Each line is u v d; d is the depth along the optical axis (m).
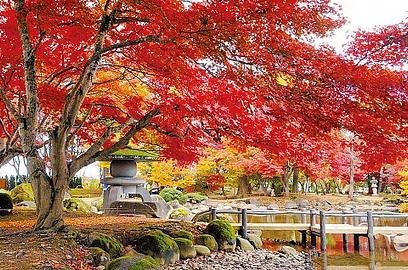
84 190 29.39
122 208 14.32
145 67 7.92
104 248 7.76
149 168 27.33
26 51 7.83
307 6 6.12
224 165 27.62
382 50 6.30
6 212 12.84
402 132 6.64
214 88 6.42
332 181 36.06
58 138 8.28
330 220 20.53
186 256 9.20
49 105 8.95
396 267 11.25
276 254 11.11
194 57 6.55
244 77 6.68
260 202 27.45
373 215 13.22
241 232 12.55
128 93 10.11
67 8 6.48
